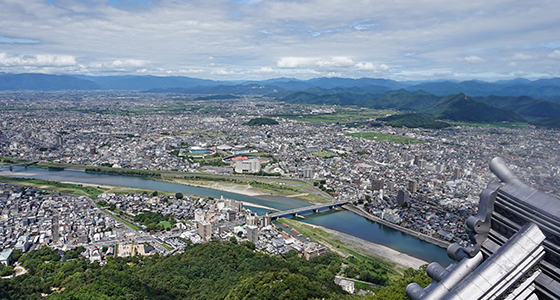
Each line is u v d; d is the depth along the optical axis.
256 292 185.88
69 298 193.62
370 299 170.62
